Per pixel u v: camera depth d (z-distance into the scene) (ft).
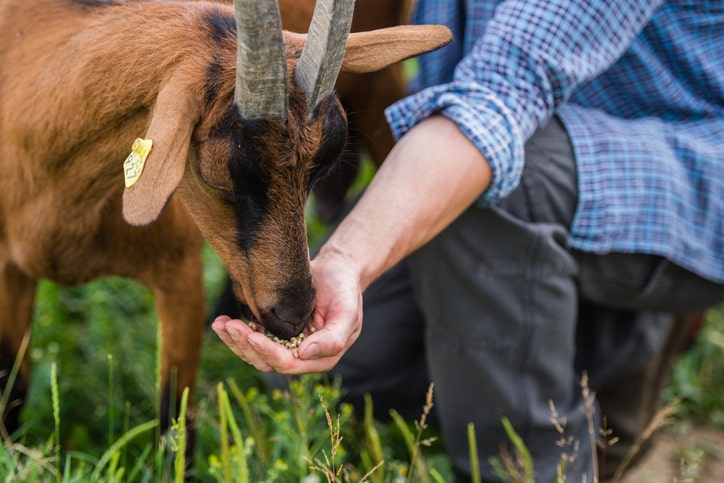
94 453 5.90
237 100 4.47
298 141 4.52
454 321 5.44
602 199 5.40
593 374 5.85
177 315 5.81
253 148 4.49
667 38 5.55
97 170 5.18
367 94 6.82
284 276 4.62
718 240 5.56
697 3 5.53
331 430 4.84
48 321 6.67
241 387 6.48
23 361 5.90
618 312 5.88
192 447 5.77
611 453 5.99
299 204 4.62
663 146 5.50
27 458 5.36
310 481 4.97
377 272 4.89
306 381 5.76
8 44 5.35
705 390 6.82
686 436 6.58
